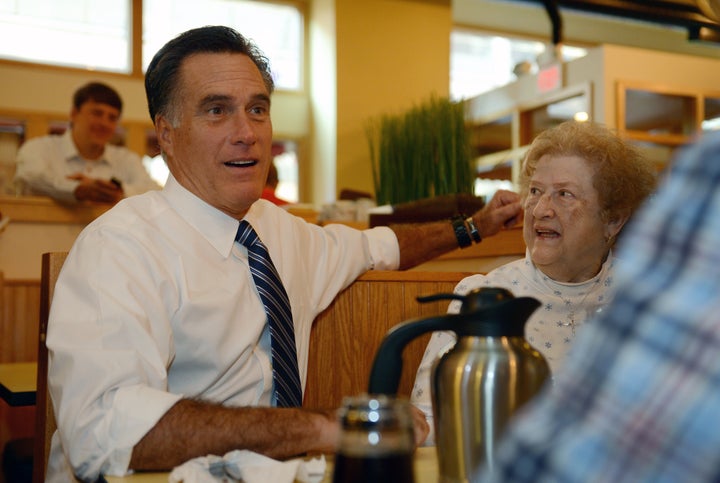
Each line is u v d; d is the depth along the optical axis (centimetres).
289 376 150
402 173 307
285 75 712
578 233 151
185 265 145
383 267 187
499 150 571
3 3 612
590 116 455
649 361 42
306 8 712
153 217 148
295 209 319
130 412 114
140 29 648
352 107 671
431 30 696
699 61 468
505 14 789
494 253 214
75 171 413
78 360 121
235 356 147
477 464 87
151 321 134
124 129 638
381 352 83
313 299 171
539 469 45
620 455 42
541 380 88
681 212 45
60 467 138
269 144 156
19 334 307
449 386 88
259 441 113
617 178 152
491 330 88
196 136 150
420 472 105
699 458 40
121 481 109
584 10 646
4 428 308
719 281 42
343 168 666
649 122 487
